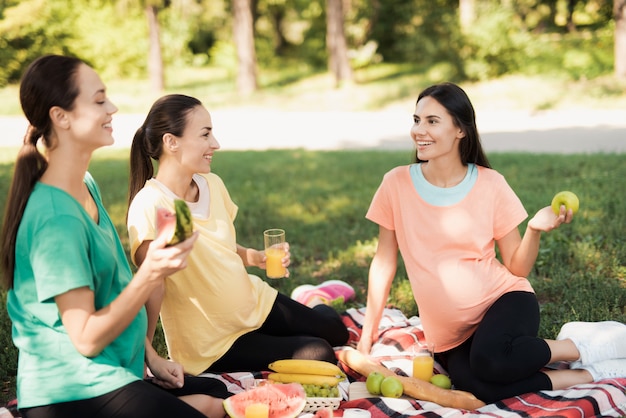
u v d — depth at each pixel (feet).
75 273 8.80
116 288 9.82
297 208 27.58
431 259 12.72
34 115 9.07
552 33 107.45
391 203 13.16
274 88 87.56
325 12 109.60
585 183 27.86
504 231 12.75
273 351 12.64
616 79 67.21
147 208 11.61
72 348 9.20
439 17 77.46
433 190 12.74
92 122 9.11
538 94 65.87
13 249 9.17
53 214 8.92
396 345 14.25
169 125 11.62
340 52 84.69
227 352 12.68
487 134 49.80
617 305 15.23
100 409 9.24
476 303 12.39
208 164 12.00
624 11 67.10
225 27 121.90
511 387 11.69
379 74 91.86
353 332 15.16
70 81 8.98
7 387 13.19
